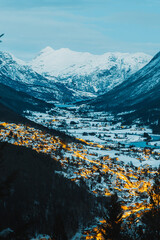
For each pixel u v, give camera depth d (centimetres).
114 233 5650
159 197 5159
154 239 4494
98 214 17588
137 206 16488
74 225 15088
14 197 16188
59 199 18212
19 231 1944
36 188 18500
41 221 14425
